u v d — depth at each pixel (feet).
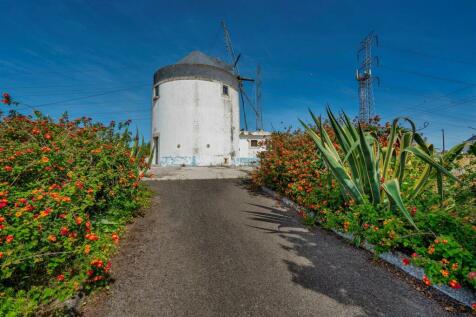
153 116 70.74
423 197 13.35
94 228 12.17
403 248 10.74
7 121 15.67
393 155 15.85
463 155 13.23
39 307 7.18
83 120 18.57
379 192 13.21
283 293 8.30
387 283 8.91
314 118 15.11
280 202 21.12
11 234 7.14
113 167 16.22
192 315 7.27
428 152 12.62
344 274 9.53
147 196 21.13
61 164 13.03
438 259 8.96
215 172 43.70
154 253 11.25
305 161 20.86
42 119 16.80
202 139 65.16
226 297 8.09
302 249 11.78
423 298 8.04
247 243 12.43
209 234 13.60
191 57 71.00
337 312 7.37
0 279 6.94
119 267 10.00
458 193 12.74
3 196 8.80
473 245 9.09
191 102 64.90
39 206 8.75
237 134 74.74
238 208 19.03
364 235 11.78
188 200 21.30
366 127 23.35
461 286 7.94
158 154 67.82
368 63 87.86
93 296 8.11
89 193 11.73
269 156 25.21
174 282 8.95
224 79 70.38
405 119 12.63
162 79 67.51
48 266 7.71
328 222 13.97
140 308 7.57
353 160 13.70
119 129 20.04
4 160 11.16
